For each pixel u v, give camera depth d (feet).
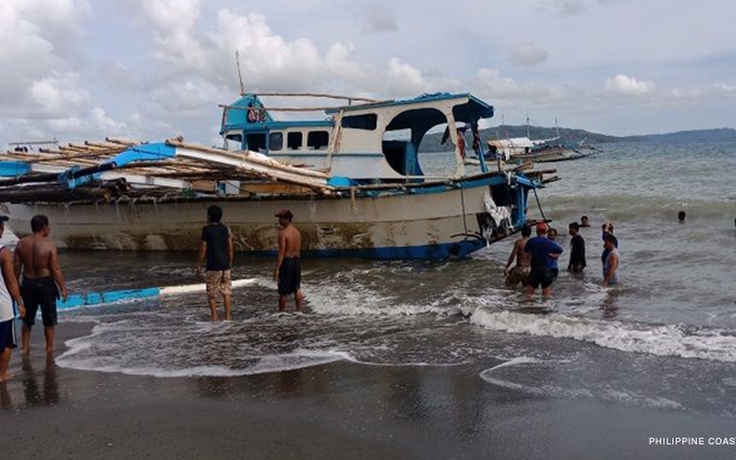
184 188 54.65
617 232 59.98
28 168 50.93
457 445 15.78
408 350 24.00
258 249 49.67
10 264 21.81
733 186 100.83
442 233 44.83
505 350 23.49
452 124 46.26
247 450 15.75
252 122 53.57
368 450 15.61
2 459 15.58
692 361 21.29
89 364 23.31
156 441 16.38
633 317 27.99
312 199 46.03
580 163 210.38
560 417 17.24
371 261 46.32
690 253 45.19
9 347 21.61
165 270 46.60
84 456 15.64
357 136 48.39
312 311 31.68
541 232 35.35
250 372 21.83
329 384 20.42
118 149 46.47
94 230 56.29
